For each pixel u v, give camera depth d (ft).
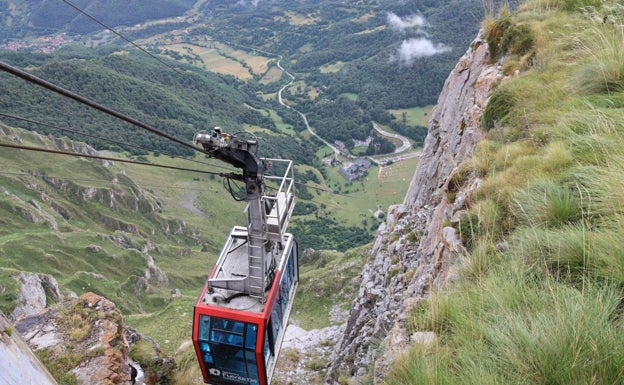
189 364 69.26
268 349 40.65
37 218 452.76
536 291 24.23
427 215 79.00
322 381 84.38
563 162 34.91
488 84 69.26
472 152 53.83
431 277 41.96
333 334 103.60
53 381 21.94
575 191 31.04
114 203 606.96
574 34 58.75
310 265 310.65
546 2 76.28
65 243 418.51
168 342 121.19
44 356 47.93
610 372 17.58
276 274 41.65
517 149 41.68
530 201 32.14
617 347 18.13
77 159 637.71
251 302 39.93
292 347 101.96
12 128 621.31
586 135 35.81
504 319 22.66
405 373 24.02
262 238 38.55
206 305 39.58
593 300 21.02
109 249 447.83
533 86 52.70
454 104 87.20
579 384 17.52
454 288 29.91
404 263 75.87
